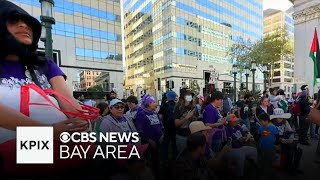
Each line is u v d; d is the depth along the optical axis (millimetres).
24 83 706
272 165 2139
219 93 3990
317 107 2398
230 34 56969
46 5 5262
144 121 3797
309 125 6320
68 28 31953
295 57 26438
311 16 24891
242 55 31328
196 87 44688
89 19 34312
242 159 1988
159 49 49781
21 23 731
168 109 4402
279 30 34312
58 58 30734
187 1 47531
